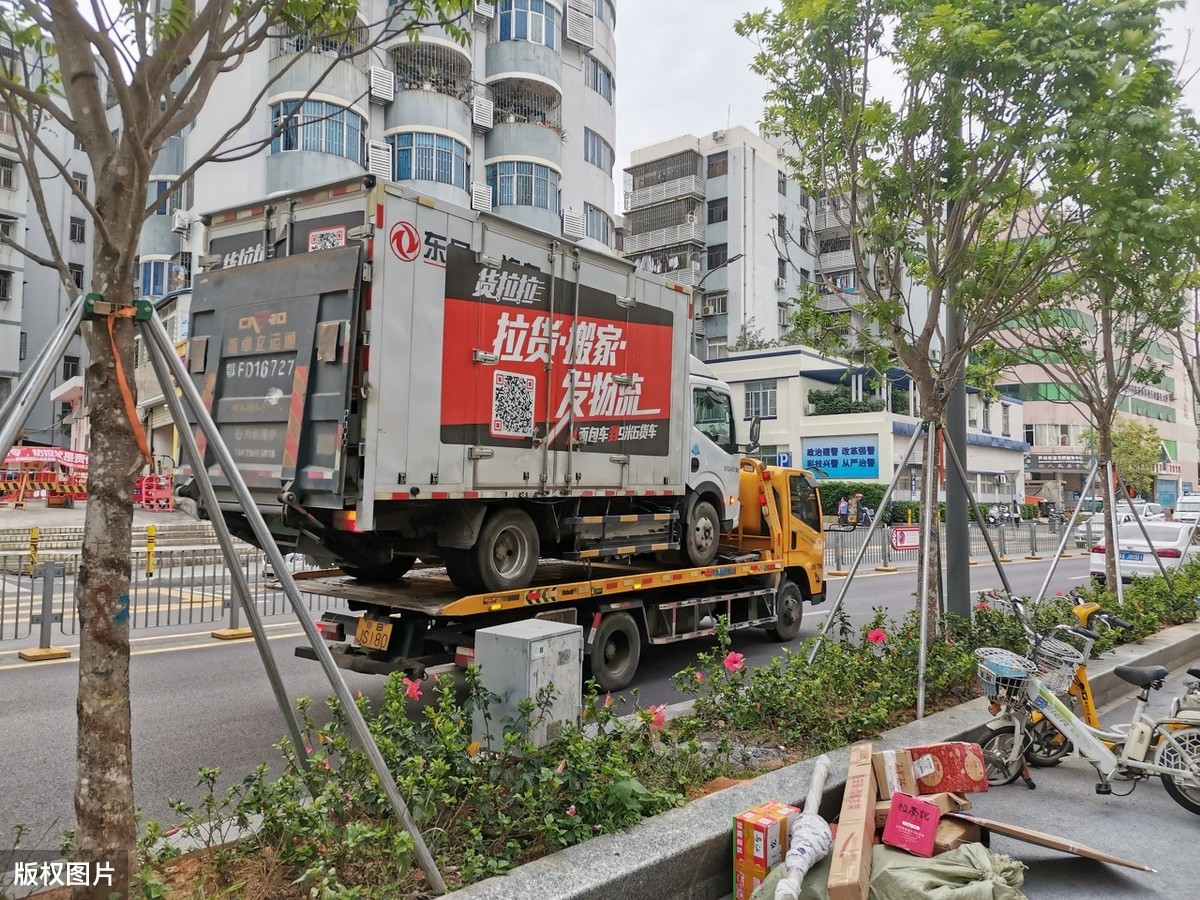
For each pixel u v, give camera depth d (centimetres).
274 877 312
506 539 702
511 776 358
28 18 301
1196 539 1664
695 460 916
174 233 2611
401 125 2602
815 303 816
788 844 361
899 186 694
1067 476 5531
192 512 680
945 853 358
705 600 895
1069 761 574
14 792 489
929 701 610
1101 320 1161
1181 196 673
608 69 3378
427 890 306
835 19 688
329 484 573
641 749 435
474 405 652
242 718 652
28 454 2456
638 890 321
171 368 310
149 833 327
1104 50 596
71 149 3609
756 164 4450
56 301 3791
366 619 688
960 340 759
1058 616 812
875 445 3525
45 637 883
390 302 591
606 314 778
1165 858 424
